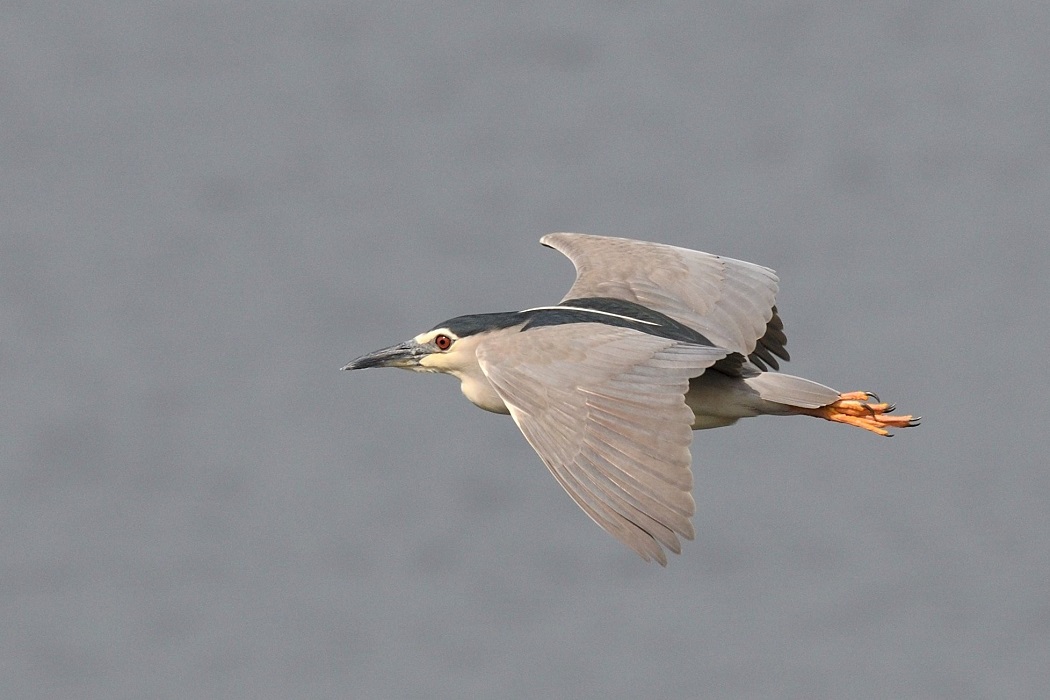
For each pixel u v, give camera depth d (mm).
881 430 14484
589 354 13062
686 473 12172
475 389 15078
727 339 15195
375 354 15312
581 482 12445
